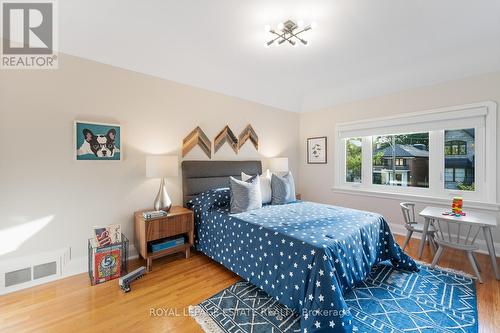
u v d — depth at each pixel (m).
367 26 2.19
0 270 1.93
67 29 2.13
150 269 2.38
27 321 1.61
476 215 2.38
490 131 2.70
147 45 2.53
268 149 4.22
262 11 1.98
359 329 1.54
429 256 2.66
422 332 1.52
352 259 1.83
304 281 1.58
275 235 1.86
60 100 2.21
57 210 2.21
